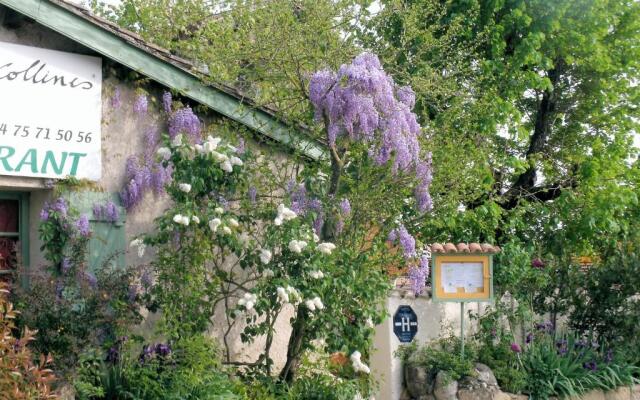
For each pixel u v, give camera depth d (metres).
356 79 8.49
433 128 10.41
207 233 8.22
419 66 11.33
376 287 8.57
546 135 14.63
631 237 13.52
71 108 8.35
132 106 8.88
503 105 12.28
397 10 10.96
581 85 14.64
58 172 8.23
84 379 7.40
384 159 8.74
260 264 8.31
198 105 9.35
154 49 9.08
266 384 8.49
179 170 8.27
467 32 12.71
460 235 12.09
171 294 8.13
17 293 7.44
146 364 7.71
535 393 10.65
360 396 9.54
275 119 9.64
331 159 9.13
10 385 5.70
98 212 8.48
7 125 7.93
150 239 8.17
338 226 8.98
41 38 8.23
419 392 10.16
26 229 8.41
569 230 13.42
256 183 8.95
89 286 7.68
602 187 13.65
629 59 14.27
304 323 8.65
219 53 10.38
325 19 9.91
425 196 9.16
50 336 7.15
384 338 10.36
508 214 12.85
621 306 12.27
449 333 10.90
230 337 9.52
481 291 10.54
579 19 13.70
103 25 8.42
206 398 7.46
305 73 9.72
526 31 13.59
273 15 9.84
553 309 12.34
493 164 12.62
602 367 11.33
